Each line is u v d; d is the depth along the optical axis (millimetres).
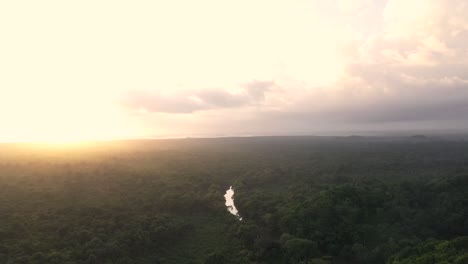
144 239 88375
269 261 85438
